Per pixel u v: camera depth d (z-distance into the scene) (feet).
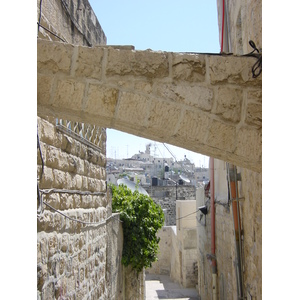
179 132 8.59
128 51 8.63
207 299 37.58
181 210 57.67
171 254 72.49
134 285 29.60
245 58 8.73
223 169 27.22
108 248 21.68
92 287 17.83
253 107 8.56
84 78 8.46
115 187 31.94
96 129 19.07
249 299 15.75
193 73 8.66
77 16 16.38
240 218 17.75
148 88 8.54
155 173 163.73
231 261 23.03
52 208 11.98
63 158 13.82
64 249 13.62
